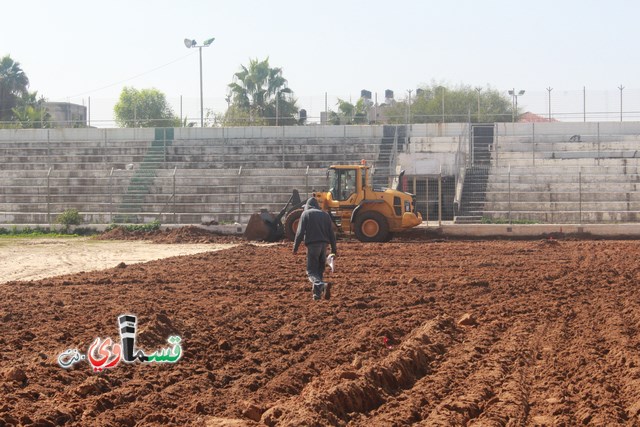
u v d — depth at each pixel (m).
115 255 25.38
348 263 21.62
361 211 29.28
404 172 33.19
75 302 14.33
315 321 12.73
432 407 8.06
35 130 46.84
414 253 24.52
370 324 12.30
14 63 69.62
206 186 39.16
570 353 10.32
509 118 57.12
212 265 20.78
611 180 37.00
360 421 7.65
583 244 27.19
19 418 7.23
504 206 35.78
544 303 14.49
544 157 41.09
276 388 8.70
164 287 16.64
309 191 38.19
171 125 56.72
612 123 43.53
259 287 16.59
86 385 8.35
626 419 7.58
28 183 41.62
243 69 59.22
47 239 32.50
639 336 11.12
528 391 8.69
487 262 21.39
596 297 15.22
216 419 7.47
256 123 52.22
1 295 15.25
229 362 10.00
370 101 60.47
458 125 43.53
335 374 8.79
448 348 10.86
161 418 7.53
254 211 37.50
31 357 9.91
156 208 38.56
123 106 64.19
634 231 30.66
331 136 44.31
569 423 7.48
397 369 9.20
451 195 36.69
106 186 40.53
